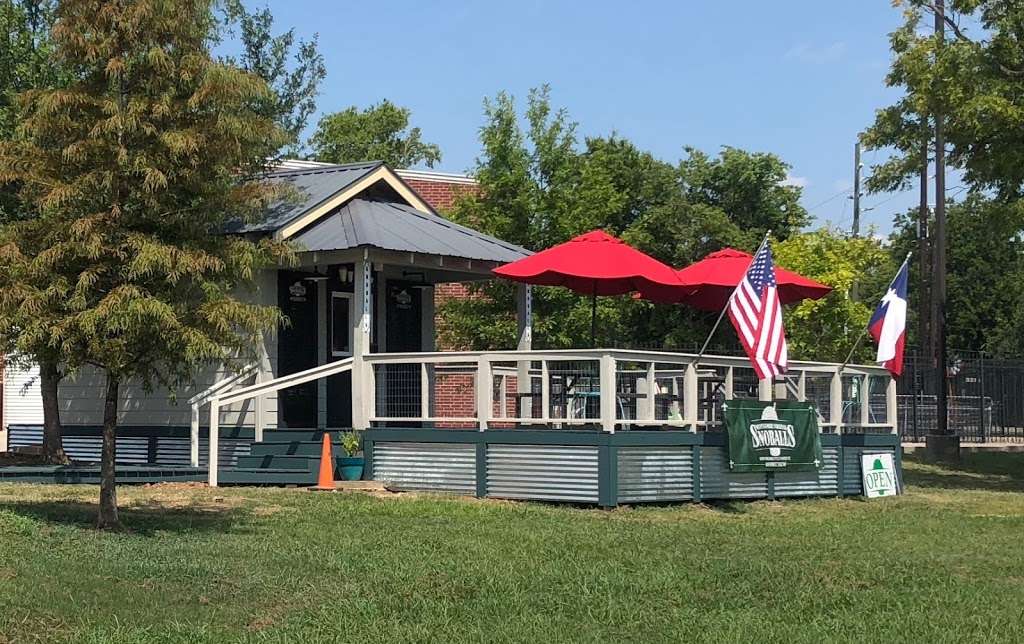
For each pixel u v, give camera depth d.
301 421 18.84
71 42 11.71
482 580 9.68
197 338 11.19
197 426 17.05
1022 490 19.89
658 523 13.81
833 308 29.31
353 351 18.70
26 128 11.61
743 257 19.20
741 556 11.42
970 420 31.77
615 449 15.01
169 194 11.71
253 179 14.15
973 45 19.92
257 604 8.61
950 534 13.67
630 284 18.47
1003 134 20.02
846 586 9.98
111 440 12.22
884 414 19.09
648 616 8.58
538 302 27.38
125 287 11.02
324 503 14.55
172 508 13.95
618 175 37.94
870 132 23.84
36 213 15.17
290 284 18.83
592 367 17.88
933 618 8.76
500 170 27.86
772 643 7.84
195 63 11.77
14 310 11.11
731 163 41.75
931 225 58.16
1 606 8.07
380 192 20.48
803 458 17.16
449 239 18.70
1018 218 20.52
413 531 12.43
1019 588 10.16
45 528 11.85
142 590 8.88
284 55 22.58
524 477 15.51
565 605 8.86
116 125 11.27
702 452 16.12
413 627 8.00
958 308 58.28
